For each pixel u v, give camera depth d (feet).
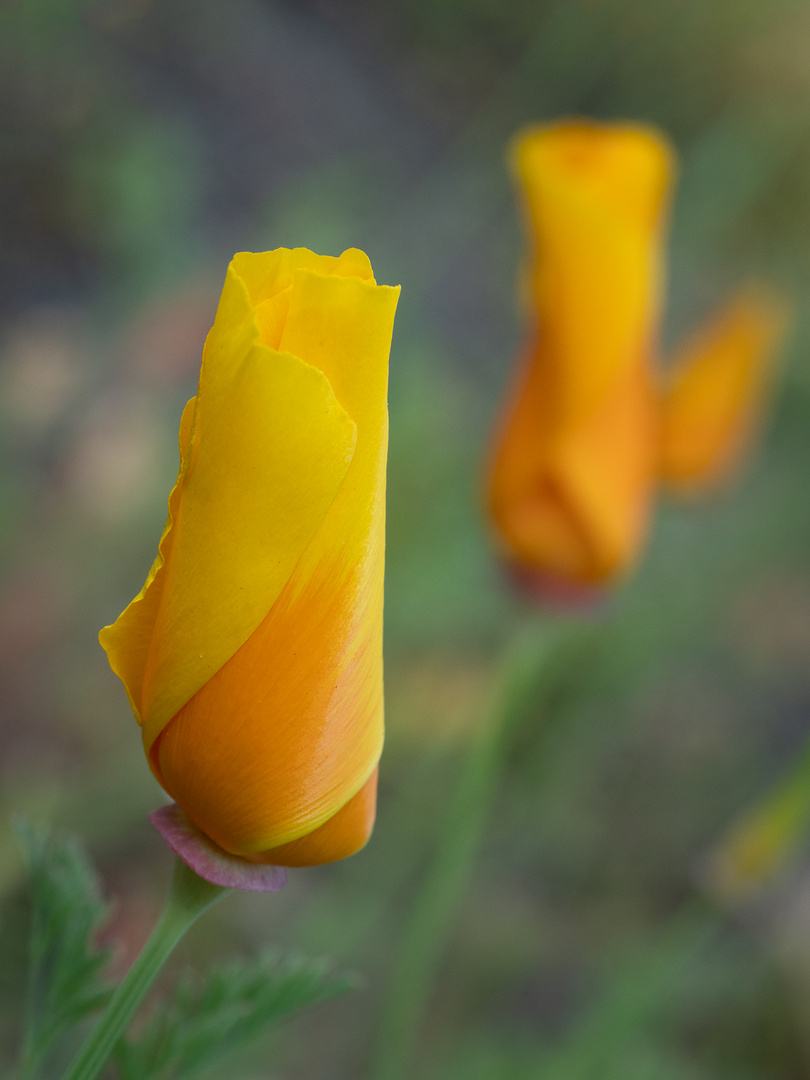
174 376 1.63
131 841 1.16
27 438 1.52
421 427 1.37
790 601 1.86
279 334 0.43
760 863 0.92
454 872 0.85
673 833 1.49
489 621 1.33
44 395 1.57
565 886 1.40
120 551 1.41
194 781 0.45
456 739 1.24
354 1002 1.19
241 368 0.42
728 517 1.70
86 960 0.51
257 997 0.51
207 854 0.46
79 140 1.96
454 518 1.36
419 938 0.86
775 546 1.68
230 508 0.42
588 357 0.66
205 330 1.67
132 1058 0.50
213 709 0.44
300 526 0.43
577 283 0.65
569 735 1.40
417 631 1.32
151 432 1.53
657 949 0.99
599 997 1.26
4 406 1.54
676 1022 1.21
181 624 0.43
